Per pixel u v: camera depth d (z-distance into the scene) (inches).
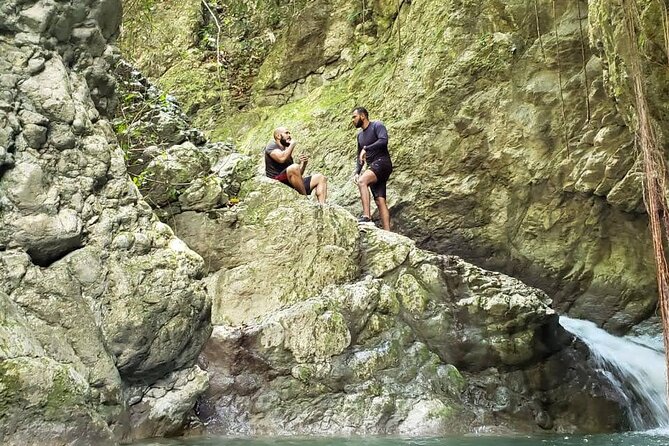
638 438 239.6
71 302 175.9
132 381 194.9
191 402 209.2
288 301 273.1
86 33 196.5
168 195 278.2
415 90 451.5
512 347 269.4
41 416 154.3
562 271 404.8
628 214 381.4
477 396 262.1
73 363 173.0
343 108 488.1
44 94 178.7
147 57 568.4
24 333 160.1
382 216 350.0
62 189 179.6
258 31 571.5
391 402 249.0
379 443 215.2
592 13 300.8
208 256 279.1
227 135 532.1
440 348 270.4
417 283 280.2
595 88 384.2
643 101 165.9
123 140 283.6
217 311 269.6
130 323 183.6
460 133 428.1
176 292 192.5
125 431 189.8
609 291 392.5
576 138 395.9
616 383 285.0
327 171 464.4
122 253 189.2
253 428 238.7
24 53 176.7
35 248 173.2
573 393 270.5
